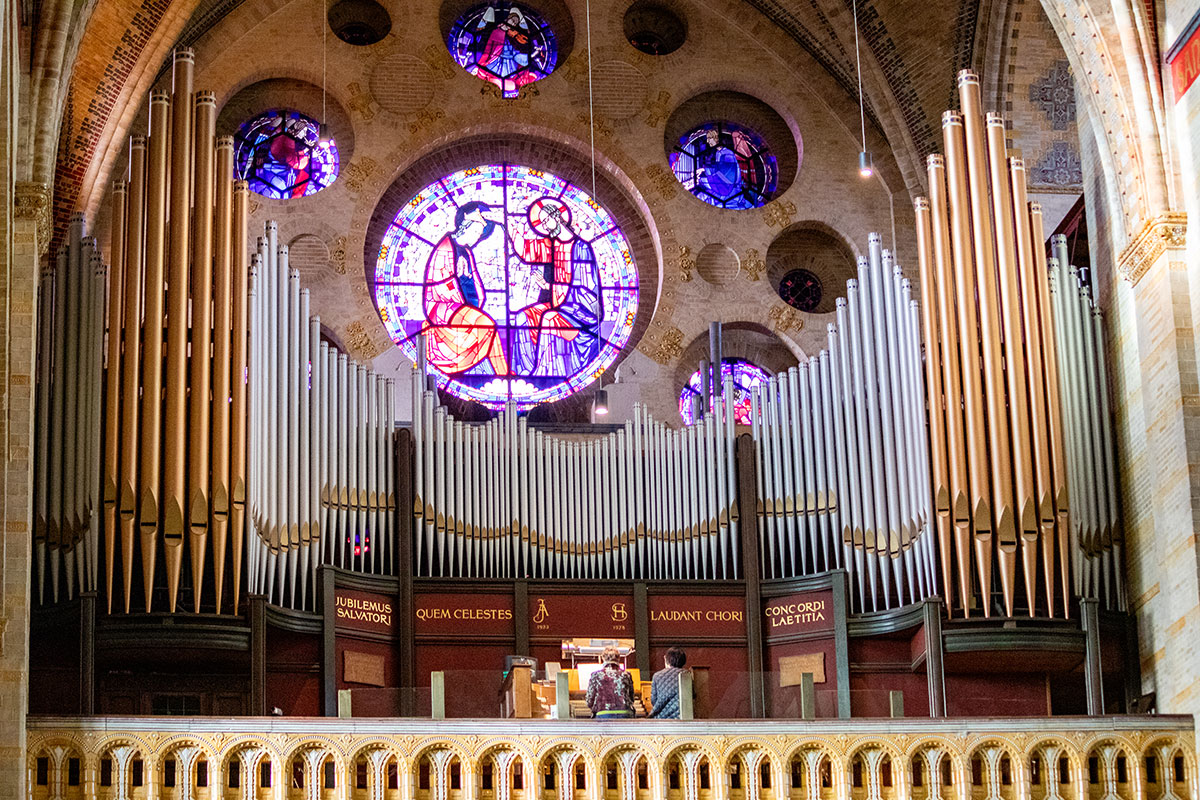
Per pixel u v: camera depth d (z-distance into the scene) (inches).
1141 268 1166.3
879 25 1421.0
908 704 1194.0
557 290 1412.4
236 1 1402.6
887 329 1228.5
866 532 1203.2
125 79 1264.8
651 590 1226.6
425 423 1228.5
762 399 1253.7
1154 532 1144.2
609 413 1352.1
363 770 1023.0
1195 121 1138.7
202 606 1103.0
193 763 992.9
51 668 1099.3
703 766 1037.2
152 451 1096.8
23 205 1053.2
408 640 1189.1
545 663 1198.9
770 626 1222.3
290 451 1159.0
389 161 1400.1
